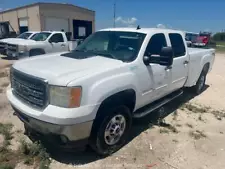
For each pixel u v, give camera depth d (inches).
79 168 128.0
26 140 152.7
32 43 479.2
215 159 143.1
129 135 167.2
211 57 289.9
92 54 165.8
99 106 123.6
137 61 153.5
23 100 134.1
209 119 205.6
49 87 117.4
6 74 360.2
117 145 146.9
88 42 188.2
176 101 252.7
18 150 140.4
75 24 1289.4
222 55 880.3
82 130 120.8
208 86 329.4
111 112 134.2
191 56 231.5
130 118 151.6
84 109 117.6
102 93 124.1
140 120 192.1
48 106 118.1
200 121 200.2
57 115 113.3
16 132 164.1
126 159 138.3
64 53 171.5
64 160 134.6
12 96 145.3
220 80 376.5
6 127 170.1
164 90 190.1
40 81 119.7
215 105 246.7
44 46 493.0
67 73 122.5
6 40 534.9
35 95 124.0
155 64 168.9
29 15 1205.7
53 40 511.8
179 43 210.8
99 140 132.1
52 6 1164.5
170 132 175.0
